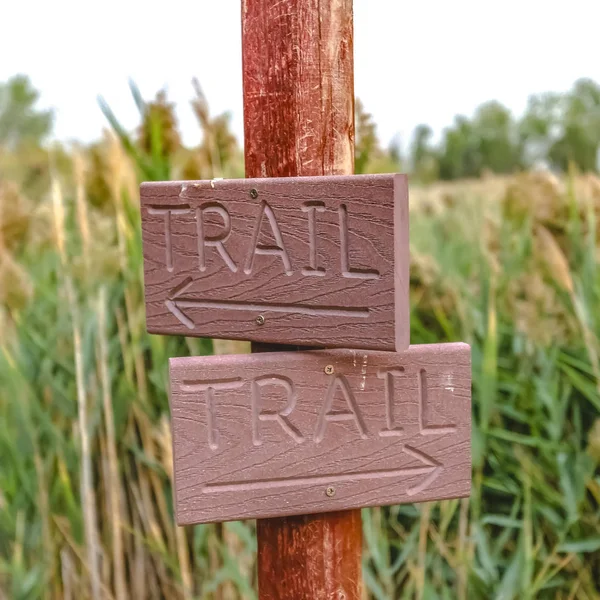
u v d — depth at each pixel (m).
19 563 1.64
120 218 1.72
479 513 1.73
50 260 2.05
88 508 1.62
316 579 0.97
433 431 0.96
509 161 26.59
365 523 1.60
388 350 0.86
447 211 2.36
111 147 1.70
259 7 0.95
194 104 1.68
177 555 1.68
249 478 0.92
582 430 1.79
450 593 1.69
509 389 1.75
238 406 0.91
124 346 1.72
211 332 0.94
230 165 1.77
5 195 1.90
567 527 1.60
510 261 1.94
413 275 1.88
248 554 1.66
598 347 1.74
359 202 0.85
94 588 1.62
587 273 1.80
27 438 1.73
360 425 0.94
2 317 1.85
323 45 0.94
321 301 0.88
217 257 0.93
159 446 1.73
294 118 0.94
